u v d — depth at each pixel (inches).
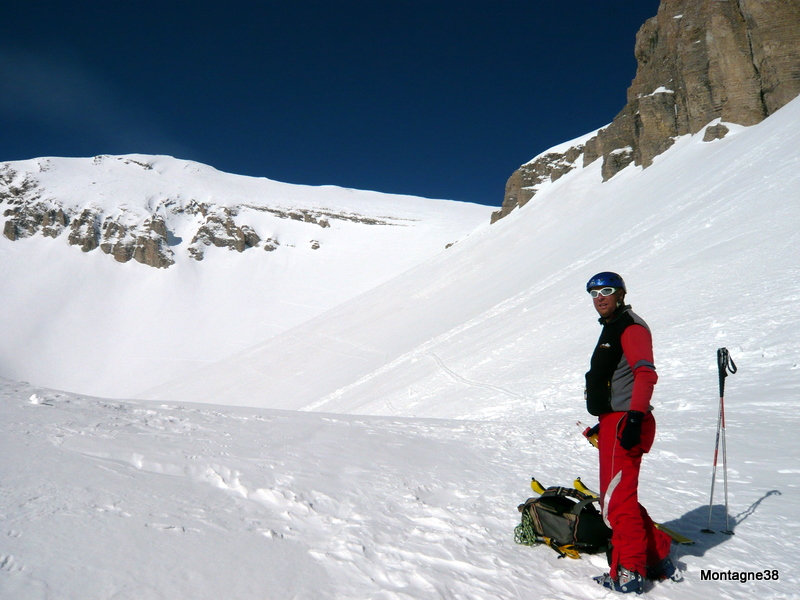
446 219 6200.8
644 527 119.8
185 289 5098.4
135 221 5876.0
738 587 116.6
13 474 138.3
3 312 4530.0
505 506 162.1
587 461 221.1
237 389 2086.6
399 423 294.7
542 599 109.0
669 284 802.2
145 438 186.4
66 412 211.5
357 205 6850.4
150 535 115.3
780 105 1672.0
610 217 1838.1
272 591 100.7
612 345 123.7
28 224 5831.7
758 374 391.5
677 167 1800.0
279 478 162.6
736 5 1796.3
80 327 4512.8
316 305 4522.6
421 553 123.6
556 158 3641.7
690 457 218.2
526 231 2564.0
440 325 1784.0
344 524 135.3
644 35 2440.9
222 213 6220.5
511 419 401.7
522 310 1251.2
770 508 158.6
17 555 99.3
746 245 789.9
